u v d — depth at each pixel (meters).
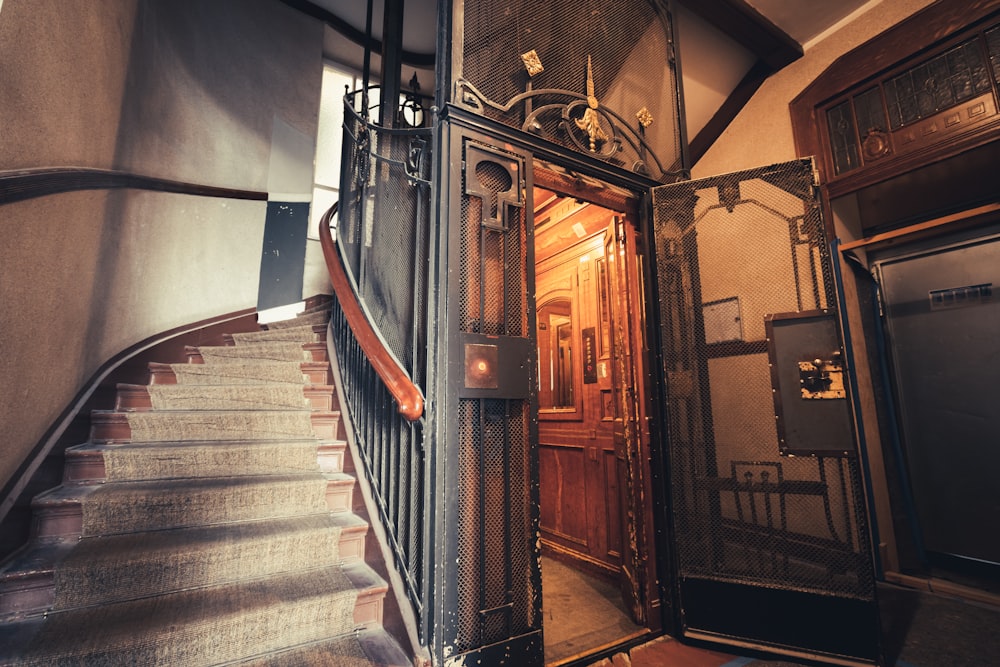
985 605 2.71
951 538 3.16
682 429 2.58
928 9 2.99
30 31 1.94
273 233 4.71
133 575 1.76
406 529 2.06
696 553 2.43
